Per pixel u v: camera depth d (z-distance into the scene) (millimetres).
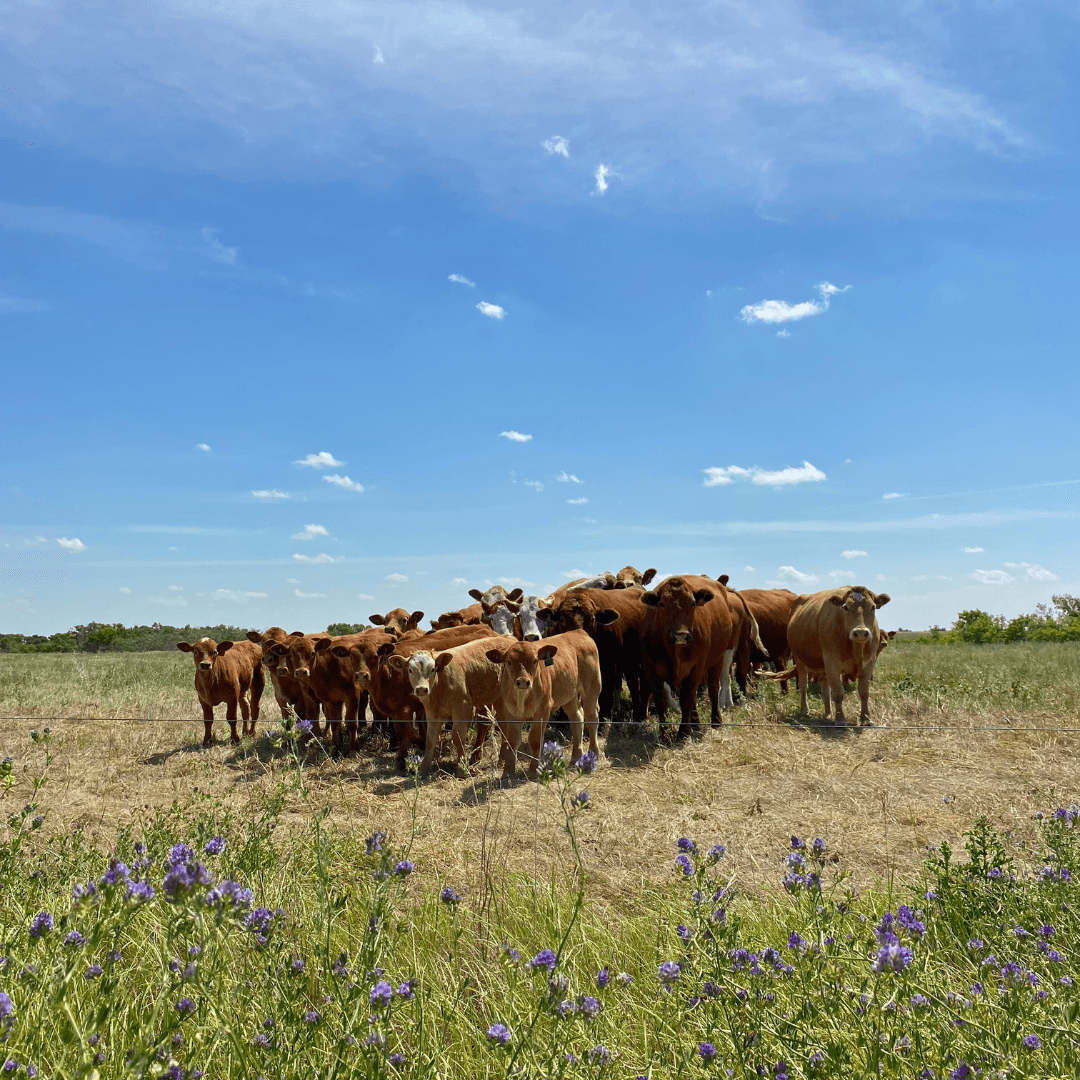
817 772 8180
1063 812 4844
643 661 11117
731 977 3006
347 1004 2625
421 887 5062
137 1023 2730
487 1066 2932
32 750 10125
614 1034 3051
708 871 5512
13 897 3979
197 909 2238
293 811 7145
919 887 4699
